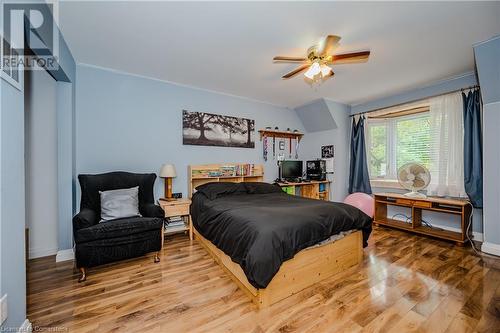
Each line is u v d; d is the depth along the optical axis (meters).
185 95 3.56
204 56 2.62
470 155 3.05
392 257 2.55
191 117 3.61
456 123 3.19
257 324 1.49
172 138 3.46
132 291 1.86
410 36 2.19
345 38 2.22
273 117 4.61
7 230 1.21
